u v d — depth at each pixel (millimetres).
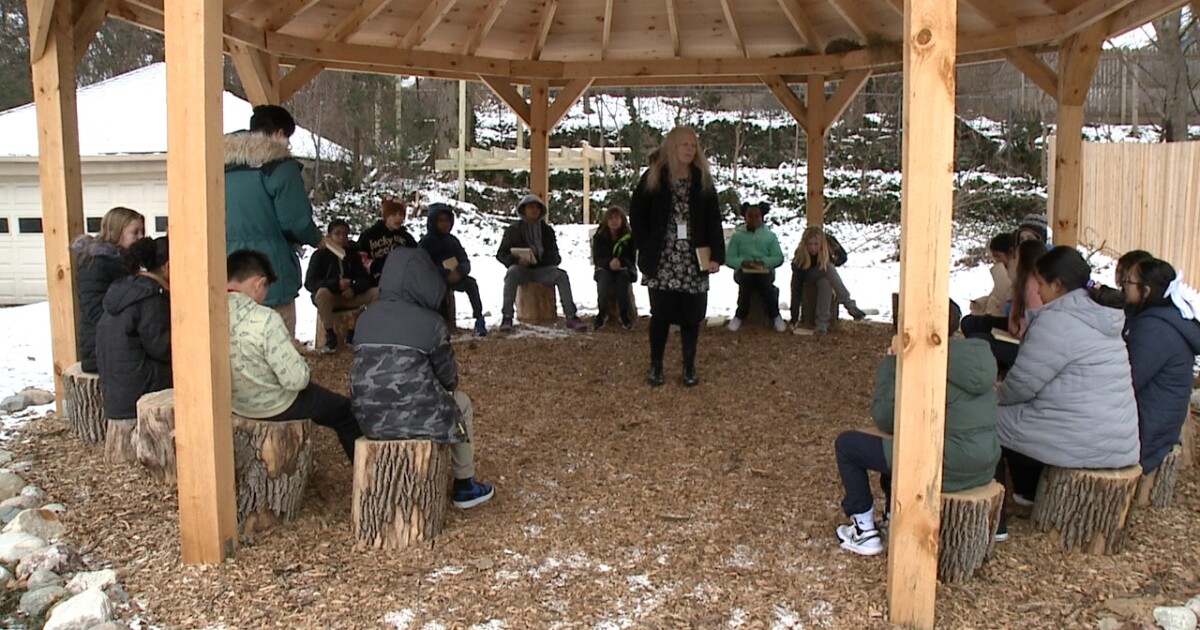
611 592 2850
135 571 2955
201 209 2863
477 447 4430
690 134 5250
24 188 14016
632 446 4461
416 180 18875
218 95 2914
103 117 14656
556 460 4234
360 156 18625
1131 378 3357
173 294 2900
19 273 14109
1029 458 3295
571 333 7555
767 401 5359
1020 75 18250
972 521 2885
